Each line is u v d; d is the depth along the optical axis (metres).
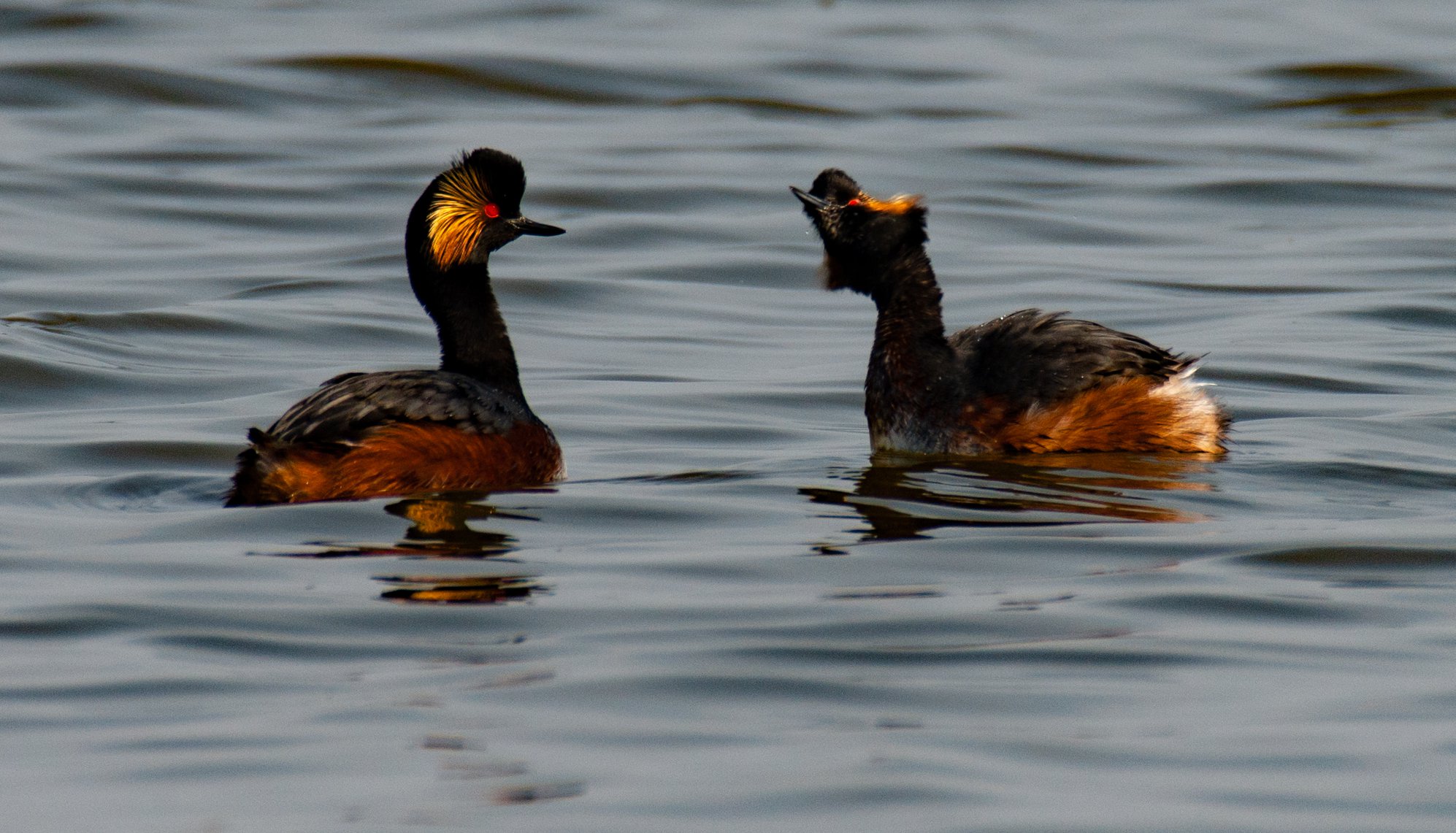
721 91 35.69
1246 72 37.47
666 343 20.92
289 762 8.59
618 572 11.64
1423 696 9.51
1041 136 32.66
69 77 34.31
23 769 8.52
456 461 13.51
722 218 27.48
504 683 9.65
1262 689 9.66
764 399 18.05
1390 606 11.05
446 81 35.66
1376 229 27.19
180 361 19.50
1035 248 26.09
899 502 13.55
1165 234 26.98
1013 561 11.97
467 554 12.02
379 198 28.39
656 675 9.75
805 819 8.02
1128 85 36.72
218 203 27.88
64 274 23.78
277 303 22.39
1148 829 7.91
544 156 30.69
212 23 39.84
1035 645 10.32
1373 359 19.58
